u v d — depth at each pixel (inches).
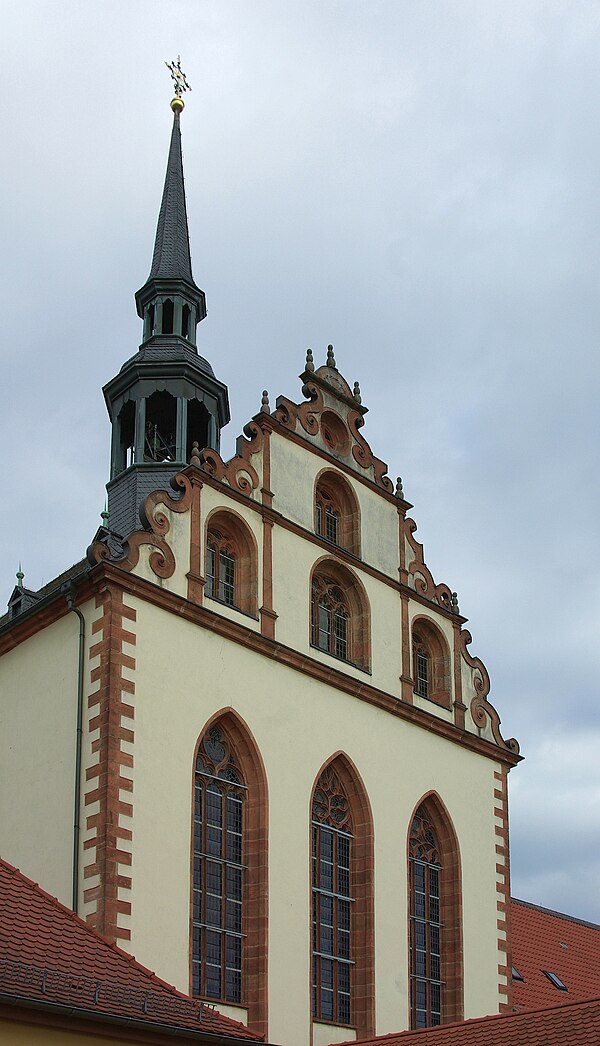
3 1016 883.4
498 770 1776.6
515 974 2007.9
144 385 1800.0
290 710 1497.3
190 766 1368.1
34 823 1343.5
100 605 1359.5
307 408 1672.0
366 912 1521.9
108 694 1320.1
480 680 1801.2
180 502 1455.5
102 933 1240.2
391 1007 1510.8
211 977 1346.0
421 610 1742.1
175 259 1952.5
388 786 1595.7
